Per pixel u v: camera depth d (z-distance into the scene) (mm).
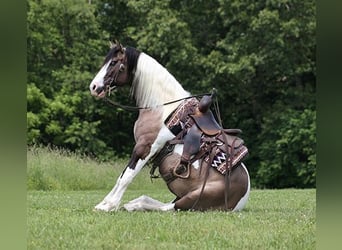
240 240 7035
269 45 30391
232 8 31125
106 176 21359
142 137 9469
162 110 9523
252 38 30672
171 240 7016
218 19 33125
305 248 6664
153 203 9547
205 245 6754
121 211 9242
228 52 31797
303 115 30438
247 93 32781
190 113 9523
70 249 6438
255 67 31641
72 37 33281
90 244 6656
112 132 34500
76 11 32562
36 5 31938
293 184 31344
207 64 31125
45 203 11688
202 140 9367
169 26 30797
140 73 9594
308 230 7648
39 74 32656
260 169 31500
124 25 35469
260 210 10453
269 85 32875
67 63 33469
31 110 31594
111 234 7172
